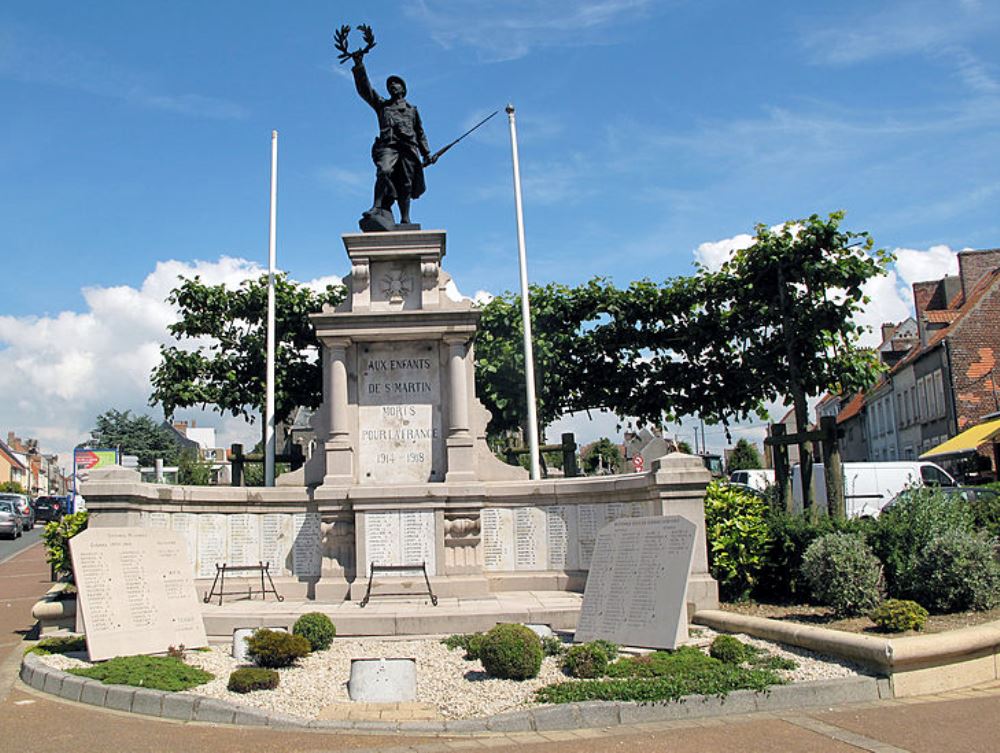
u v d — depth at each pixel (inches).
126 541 470.9
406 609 527.5
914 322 2255.2
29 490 4473.4
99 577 453.7
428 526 610.9
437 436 647.8
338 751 310.8
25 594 836.6
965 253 1788.9
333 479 626.5
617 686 362.3
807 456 686.5
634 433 997.2
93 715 366.0
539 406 912.9
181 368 937.5
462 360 643.5
